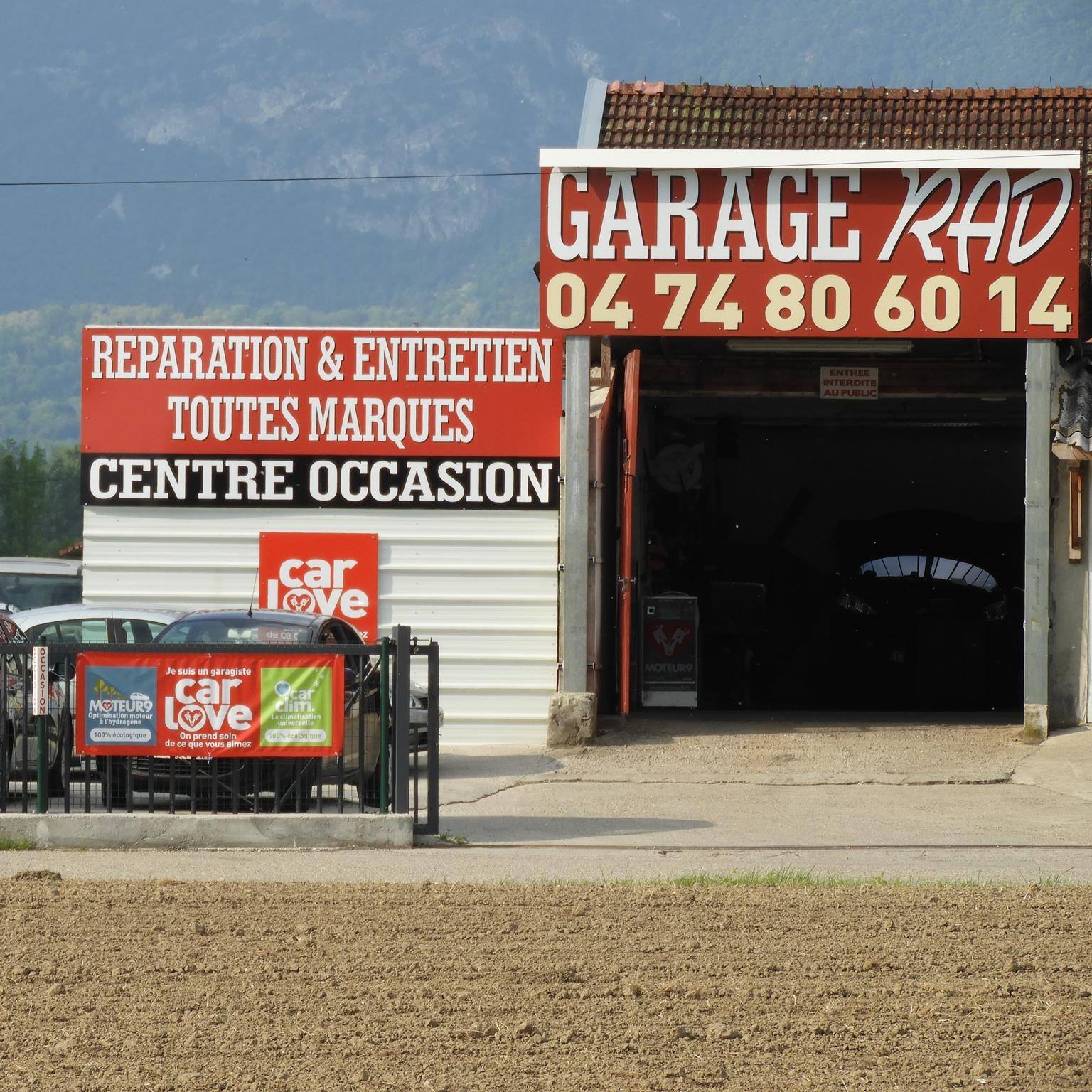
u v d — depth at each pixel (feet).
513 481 242.78
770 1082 77.77
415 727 202.69
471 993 93.50
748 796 191.52
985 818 175.11
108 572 244.42
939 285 227.40
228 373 244.83
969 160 226.38
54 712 154.51
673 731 236.63
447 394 243.19
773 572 390.01
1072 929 111.75
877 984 96.53
